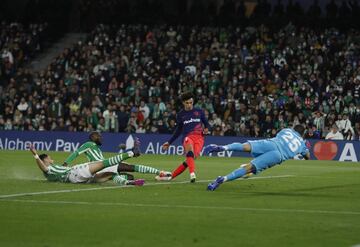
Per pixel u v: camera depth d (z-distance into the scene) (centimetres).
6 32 10162
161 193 3469
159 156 7450
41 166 3916
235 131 8025
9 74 9581
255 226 2505
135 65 9175
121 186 3750
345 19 9600
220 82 8681
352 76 8462
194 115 4122
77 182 3856
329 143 7650
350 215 2823
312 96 8156
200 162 6550
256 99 8219
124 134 8188
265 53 9044
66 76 9206
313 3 10862
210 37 9431
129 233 2334
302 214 2827
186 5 10531
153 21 10269
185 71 8875
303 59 8862
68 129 8506
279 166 6116
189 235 2314
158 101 8356
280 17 9794
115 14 10388
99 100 8644
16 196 3259
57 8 10675
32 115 8738
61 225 2466
